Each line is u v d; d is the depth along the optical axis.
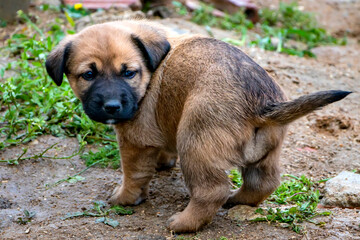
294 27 15.17
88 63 6.39
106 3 13.13
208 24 13.88
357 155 8.44
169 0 14.42
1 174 7.44
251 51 12.26
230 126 5.88
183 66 6.39
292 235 6.13
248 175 6.57
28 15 12.31
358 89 11.10
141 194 6.97
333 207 6.97
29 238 6.06
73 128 8.67
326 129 9.48
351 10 17.14
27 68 9.59
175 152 6.97
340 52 13.41
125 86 6.36
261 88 6.07
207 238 6.08
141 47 6.57
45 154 8.00
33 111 8.71
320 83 11.14
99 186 7.40
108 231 6.23
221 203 6.03
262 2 17.05
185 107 6.12
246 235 6.14
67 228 6.28
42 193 7.14
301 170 8.05
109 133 8.71
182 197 7.20
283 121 5.84
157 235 6.13
